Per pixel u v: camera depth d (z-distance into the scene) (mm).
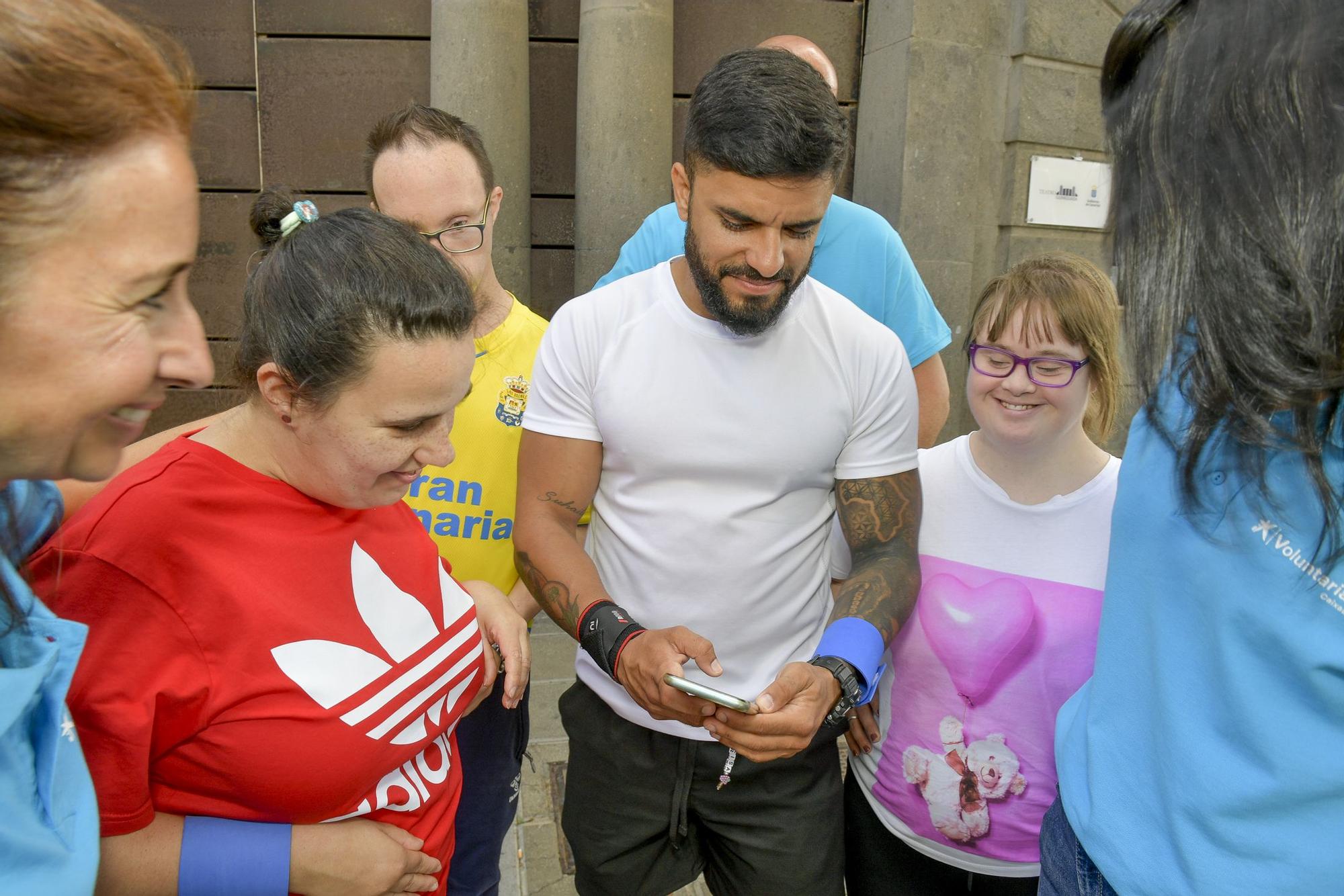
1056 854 1166
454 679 1216
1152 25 799
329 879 1010
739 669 1547
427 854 1188
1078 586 1402
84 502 1055
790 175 1245
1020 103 4125
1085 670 1386
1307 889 847
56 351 589
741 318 1369
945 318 4227
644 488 1507
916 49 3943
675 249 2301
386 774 1109
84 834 750
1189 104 755
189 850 952
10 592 722
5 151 534
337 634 1047
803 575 1554
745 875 1627
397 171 1701
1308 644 806
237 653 955
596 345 1494
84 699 857
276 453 1045
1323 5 695
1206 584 893
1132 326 834
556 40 4129
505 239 3938
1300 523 809
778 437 1450
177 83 638
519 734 1854
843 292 2365
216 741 957
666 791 1607
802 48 2555
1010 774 1430
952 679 1464
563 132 4207
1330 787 821
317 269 960
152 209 602
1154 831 970
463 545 1775
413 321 959
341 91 4098
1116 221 860
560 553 1514
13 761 696
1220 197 737
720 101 1279
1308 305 693
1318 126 695
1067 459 1417
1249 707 857
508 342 1791
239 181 4152
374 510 1170
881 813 1586
